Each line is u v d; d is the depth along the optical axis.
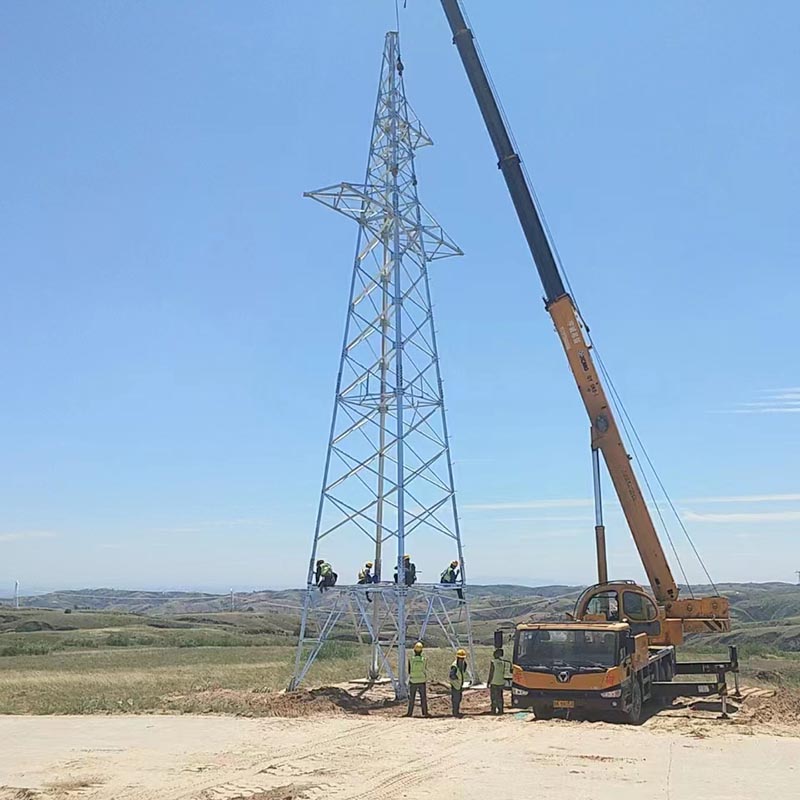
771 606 109.12
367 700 28.05
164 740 20.78
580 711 23.80
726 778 16.19
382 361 30.56
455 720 23.55
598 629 23.48
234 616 108.44
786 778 16.20
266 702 27.19
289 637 77.38
